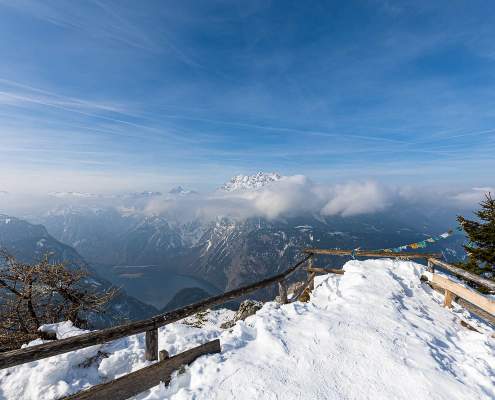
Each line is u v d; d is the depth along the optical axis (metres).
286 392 4.61
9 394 5.14
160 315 5.72
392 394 4.70
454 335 7.46
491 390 4.99
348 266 12.88
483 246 15.18
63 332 7.36
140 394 4.75
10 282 12.38
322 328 6.85
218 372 5.08
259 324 6.98
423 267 12.20
